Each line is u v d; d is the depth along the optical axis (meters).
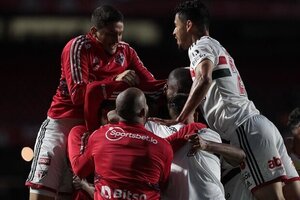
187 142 17.17
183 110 17.67
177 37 19.72
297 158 23.38
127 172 16.33
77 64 18.61
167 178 16.84
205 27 19.47
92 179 19.19
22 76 71.12
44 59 70.50
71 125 19.53
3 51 68.31
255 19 59.88
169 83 18.36
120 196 16.27
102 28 18.73
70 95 18.75
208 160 17.09
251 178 19.23
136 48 65.56
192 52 18.75
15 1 58.19
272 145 19.19
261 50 71.19
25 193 56.47
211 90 19.25
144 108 16.92
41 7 58.38
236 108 19.25
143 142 16.55
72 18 62.84
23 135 59.28
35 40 64.38
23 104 70.56
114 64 19.27
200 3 19.52
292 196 20.09
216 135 17.67
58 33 63.81
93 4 58.22
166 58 70.44
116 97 18.17
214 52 19.02
